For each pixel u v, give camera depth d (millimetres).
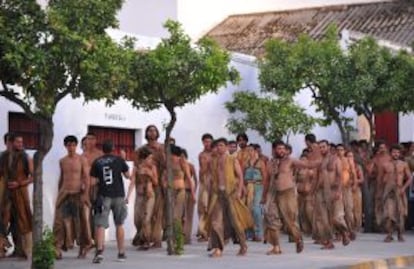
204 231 22734
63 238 18094
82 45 14320
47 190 20891
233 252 19703
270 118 25922
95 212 17406
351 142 28375
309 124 26562
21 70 14016
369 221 26594
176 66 17859
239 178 18719
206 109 26391
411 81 27375
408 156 27406
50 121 15547
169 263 17406
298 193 24297
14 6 14258
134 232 23453
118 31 23500
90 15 14742
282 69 26531
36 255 15727
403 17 40875
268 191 19453
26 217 17844
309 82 26594
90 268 16500
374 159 26172
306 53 26422
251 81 28391
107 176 17359
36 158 15609
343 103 26703
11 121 20391
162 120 24594
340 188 21203
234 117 27375
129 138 23797
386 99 27000
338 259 18438
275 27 40656
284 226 21500
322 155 21453
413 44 30422
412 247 21594
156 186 20281
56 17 14250
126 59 15695
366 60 26344
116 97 17172
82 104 21250
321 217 21078
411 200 27391
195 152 25922
